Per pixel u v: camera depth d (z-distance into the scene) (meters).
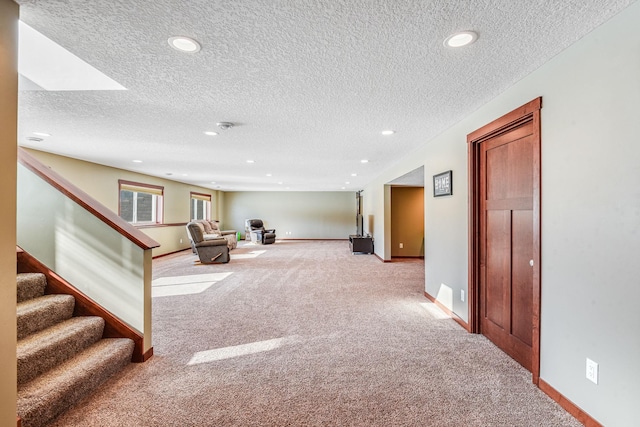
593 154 1.57
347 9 1.38
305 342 2.71
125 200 6.95
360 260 7.45
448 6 1.36
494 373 2.18
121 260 2.39
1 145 1.25
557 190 1.82
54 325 2.17
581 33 1.59
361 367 2.27
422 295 4.28
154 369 2.24
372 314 3.47
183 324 3.15
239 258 7.76
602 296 1.53
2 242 1.26
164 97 2.47
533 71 2.01
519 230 2.32
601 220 1.53
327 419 1.70
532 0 1.32
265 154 4.85
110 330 2.34
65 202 2.44
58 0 1.30
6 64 1.27
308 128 3.35
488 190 2.73
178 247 8.99
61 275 2.43
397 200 7.96
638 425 1.36
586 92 1.61
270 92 2.36
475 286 2.88
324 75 2.06
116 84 2.29
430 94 2.40
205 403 1.84
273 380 2.09
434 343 2.68
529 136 2.20
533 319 2.02
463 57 1.83
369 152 4.66
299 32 1.57
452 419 1.69
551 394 1.87
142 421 1.67
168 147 4.36
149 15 1.42
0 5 1.25
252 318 3.34
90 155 5.02
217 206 12.38
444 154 3.47
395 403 1.84
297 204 12.90
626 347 1.41
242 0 1.31
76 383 1.80
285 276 5.55
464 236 3.04
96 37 1.61
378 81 2.16
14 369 1.32
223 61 1.87
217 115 2.91
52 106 2.67
